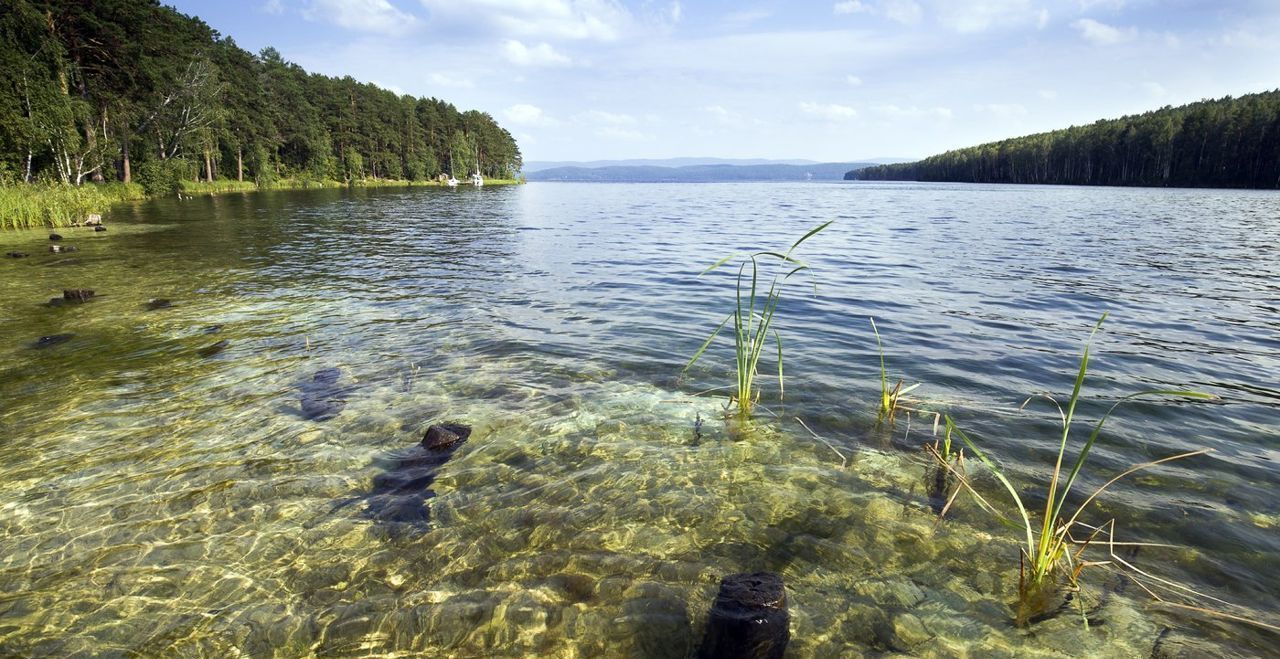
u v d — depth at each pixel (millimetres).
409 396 5648
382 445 4668
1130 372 6145
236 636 2789
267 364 6539
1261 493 3795
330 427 4973
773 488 4012
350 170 76375
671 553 3363
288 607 2969
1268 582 2988
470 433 4859
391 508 3811
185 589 3094
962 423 4941
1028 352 6879
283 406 5395
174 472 4234
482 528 3607
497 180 128875
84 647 2721
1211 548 3256
